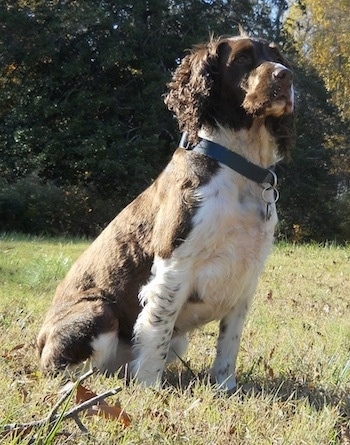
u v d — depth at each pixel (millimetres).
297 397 3953
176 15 23188
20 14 22047
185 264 3949
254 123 4008
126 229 4305
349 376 4434
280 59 4191
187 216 3902
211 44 4141
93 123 22328
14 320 5637
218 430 3102
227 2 24047
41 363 4211
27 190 21844
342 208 26562
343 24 38750
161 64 23125
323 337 5645
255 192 4031
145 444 2879
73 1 22875
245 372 4559
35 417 3010
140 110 22641
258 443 2982
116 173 21984
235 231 3953
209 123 4047
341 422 3539
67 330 4156
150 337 4035
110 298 4270
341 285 9281
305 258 12281
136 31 22094
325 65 38750
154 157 22781
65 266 9250
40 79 22391
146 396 3596
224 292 4102
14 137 22172
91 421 2990
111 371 4316
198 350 5133
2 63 22531
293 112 4152
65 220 22375
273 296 8000
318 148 25734
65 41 22781
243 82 3979
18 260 10289
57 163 22500
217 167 3955
